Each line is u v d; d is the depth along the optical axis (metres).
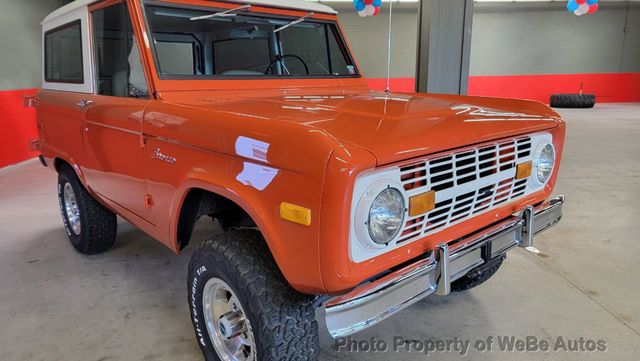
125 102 2.34
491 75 17.95
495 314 2.68
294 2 2.88
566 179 5.98
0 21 6.95
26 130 7.47
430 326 2.55
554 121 2.20
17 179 6.21
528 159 2.11
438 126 1.71
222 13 2.50
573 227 4.15
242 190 1.61
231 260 1.73
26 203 5.05
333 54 3.11
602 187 5.56
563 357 2.28
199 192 1.99
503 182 2.01
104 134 2.54
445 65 6.87
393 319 2.63
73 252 3.60
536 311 2.71
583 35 17.98
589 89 18.53
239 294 1.72
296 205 1.41
